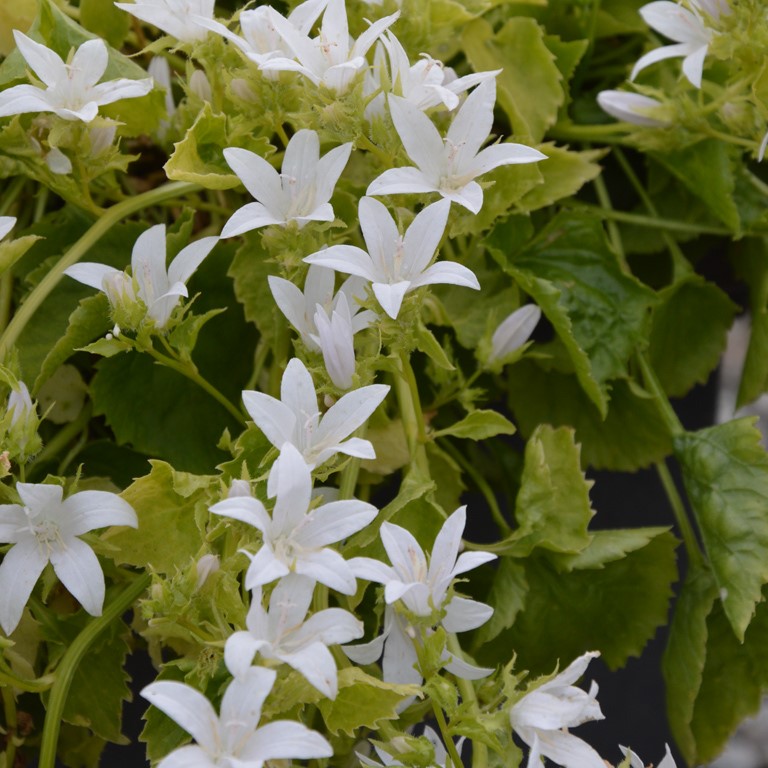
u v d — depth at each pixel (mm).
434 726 743
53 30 686
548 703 640
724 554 711
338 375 646
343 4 659
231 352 722
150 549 667
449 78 681
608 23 762
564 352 746
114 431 706
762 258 756
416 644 637
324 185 655
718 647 737
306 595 616
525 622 734
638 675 849
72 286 706
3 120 680
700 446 726
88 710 701
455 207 668
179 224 717
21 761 711
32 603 688
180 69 739
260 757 601
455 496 722
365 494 713
